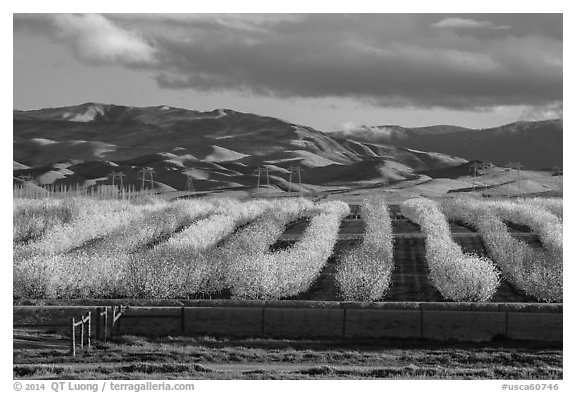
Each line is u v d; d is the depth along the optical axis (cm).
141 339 4266
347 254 7281
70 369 3588
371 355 4006
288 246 8056
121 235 7988
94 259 5559
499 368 3766
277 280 5138
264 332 4525
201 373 3553
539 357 3984
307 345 4219
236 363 3828
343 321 4528
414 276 6241
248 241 7381
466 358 3962
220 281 5538
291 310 4550
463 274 5062
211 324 4531
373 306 4706
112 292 5231
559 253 6284
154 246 7206
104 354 3928
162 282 5166
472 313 4491
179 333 4466
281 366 3772
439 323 4488
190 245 6631
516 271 5653
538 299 5194
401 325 4503
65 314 4556
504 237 7519
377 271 5294
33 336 4256
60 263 5344
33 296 5081
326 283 5959
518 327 4456
